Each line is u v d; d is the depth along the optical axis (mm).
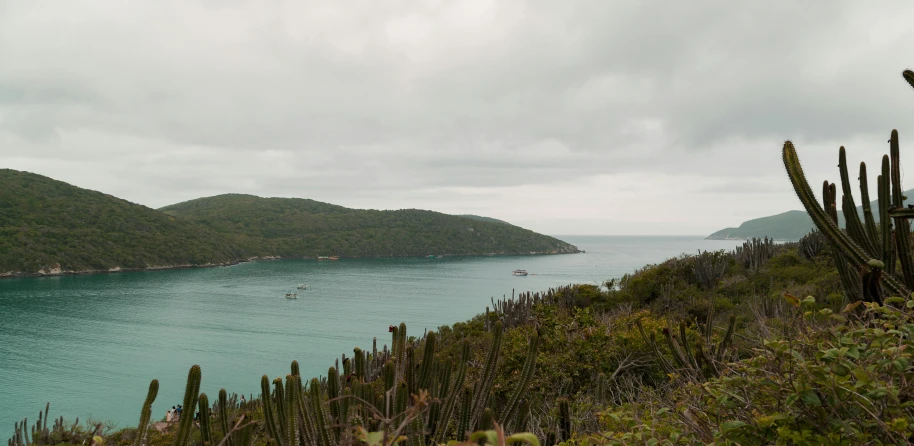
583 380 7094
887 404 1865
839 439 1853
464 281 155750
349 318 95562
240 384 56688
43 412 47188
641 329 4941
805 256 16203
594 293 17438
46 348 70750
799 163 3346
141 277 144250
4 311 93250
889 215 3102
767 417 2014
